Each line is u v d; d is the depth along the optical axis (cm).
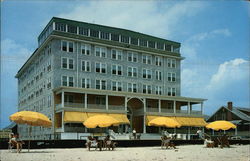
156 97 6003
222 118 7575
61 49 5422
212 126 3500
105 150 3009
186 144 4359
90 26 5762
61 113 5294
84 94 5519
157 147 3741
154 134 5622
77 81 5503
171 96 6172
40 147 3397
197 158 1955
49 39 5441
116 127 5544
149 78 6397
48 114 5519
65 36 5462
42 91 5950
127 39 6212
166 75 6656
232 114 7338
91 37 5753
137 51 6272
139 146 3869
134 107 6106
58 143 3488
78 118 4972
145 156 2139
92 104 5406
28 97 7169
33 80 6731
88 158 1962
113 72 5938
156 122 3300
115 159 1883
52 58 5397
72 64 5494
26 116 2472
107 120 3017
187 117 6353
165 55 6619
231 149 3128
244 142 4625
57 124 5259
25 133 7138
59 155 2248
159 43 6638
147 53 6419
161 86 6538
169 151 2789
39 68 6241
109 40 5959
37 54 6366
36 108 6369
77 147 3584
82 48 5634
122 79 6028
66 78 5403
